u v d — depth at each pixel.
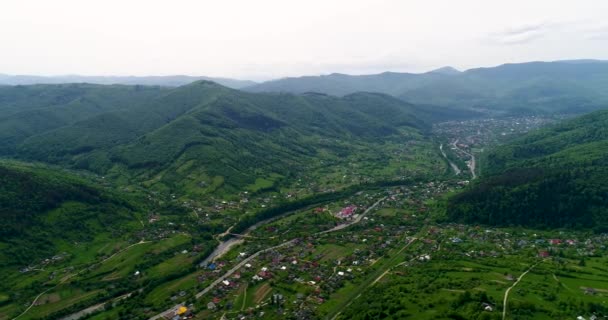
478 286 182.50
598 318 148.50
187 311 190.25
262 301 196.50
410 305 166.00
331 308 185.88
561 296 168.88
